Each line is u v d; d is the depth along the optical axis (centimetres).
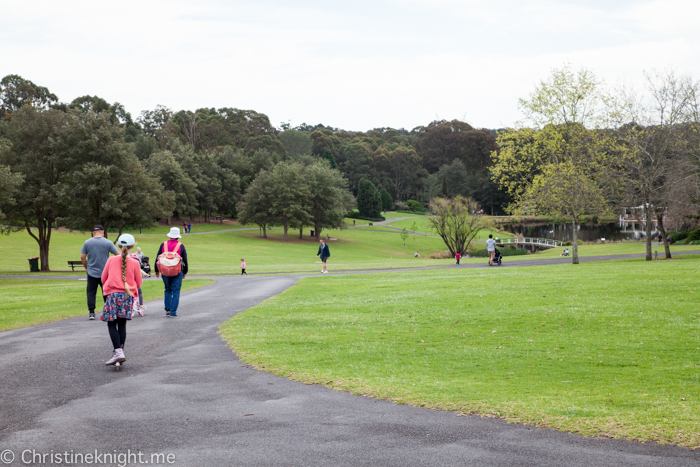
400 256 7725
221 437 501
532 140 3584
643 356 855
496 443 488
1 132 4122
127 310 773
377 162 17875
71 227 4103
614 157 3319
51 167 4081
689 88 3181
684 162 3105
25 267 4634
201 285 2378
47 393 651
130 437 500
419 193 17562
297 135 17650
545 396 639
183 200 9744
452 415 572
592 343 959
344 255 7244
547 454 460
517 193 3562
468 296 1599
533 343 973
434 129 18750
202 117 16362
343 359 859
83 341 996
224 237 8619
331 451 467
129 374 753
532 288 1742
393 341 1009
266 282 2495
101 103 13462
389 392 659
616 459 447
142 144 11469
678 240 5469
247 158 13225
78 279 3055
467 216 6725
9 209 3869
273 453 462
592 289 1652
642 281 1784
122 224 4412
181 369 786
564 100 3284
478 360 852
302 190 9100
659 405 595
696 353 862
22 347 938
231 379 730
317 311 1405
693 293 1483
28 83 12331
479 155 17738
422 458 452
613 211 3256
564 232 10388
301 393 661
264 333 1088
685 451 462
